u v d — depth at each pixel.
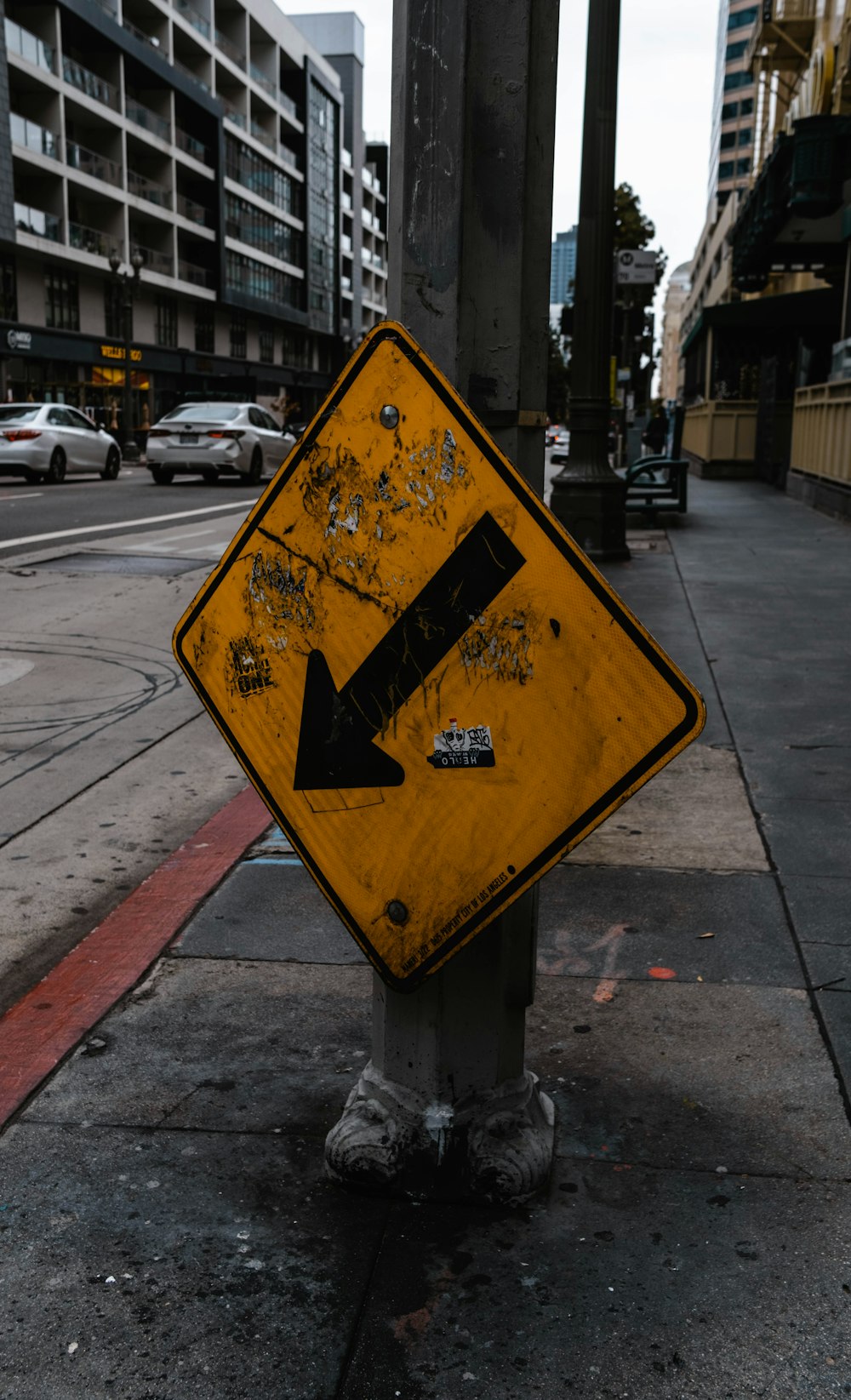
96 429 26.22
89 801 5.20
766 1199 2.36
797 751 5.54
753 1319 2.04
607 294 11.48
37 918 3.95
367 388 2.04
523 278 2.12
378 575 2.07
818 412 18.36
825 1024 3.05
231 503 19.78
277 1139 2.57
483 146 2.07
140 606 9.82
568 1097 2.74
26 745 6.06
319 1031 3.04
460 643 2.04
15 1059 2.89
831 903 3.82
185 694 7.08
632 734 1.96
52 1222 2.29
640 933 3.62
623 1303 2.08
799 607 9.20
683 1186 2.40
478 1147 2.32
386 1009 2.34
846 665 7.20
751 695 6.52
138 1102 2.71
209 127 67.00
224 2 71.81
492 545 2.00
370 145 115.00
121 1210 2.33
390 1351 1.98
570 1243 2.23
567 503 11.84
